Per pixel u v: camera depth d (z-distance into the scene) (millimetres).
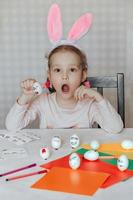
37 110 1507
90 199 719
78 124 1495
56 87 1489
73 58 1446
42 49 2211
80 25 1463
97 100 1394
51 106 1513
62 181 808
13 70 2252
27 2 2166
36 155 1023
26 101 1365
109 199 719
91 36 2199
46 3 2166
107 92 2227
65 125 1494
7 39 2211
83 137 1237
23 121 1396
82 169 885
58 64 1453
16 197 737
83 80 1506
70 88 1473
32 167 916
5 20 2186
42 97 1536
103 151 1045
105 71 2238
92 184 787
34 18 2182
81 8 2168
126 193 747
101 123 1381
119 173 858
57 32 1475
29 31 2199
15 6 2170
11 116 1365
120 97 1538
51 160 970
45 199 724
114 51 2219
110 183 795
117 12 2178
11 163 954
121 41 2207
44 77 2234
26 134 1288
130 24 2186
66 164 928
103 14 2180
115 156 991
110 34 2199
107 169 885
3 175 861
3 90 2281
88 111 1500
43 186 784
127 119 2283
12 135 1277
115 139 1209
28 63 2238
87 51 2213
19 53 2229
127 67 2234
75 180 812
